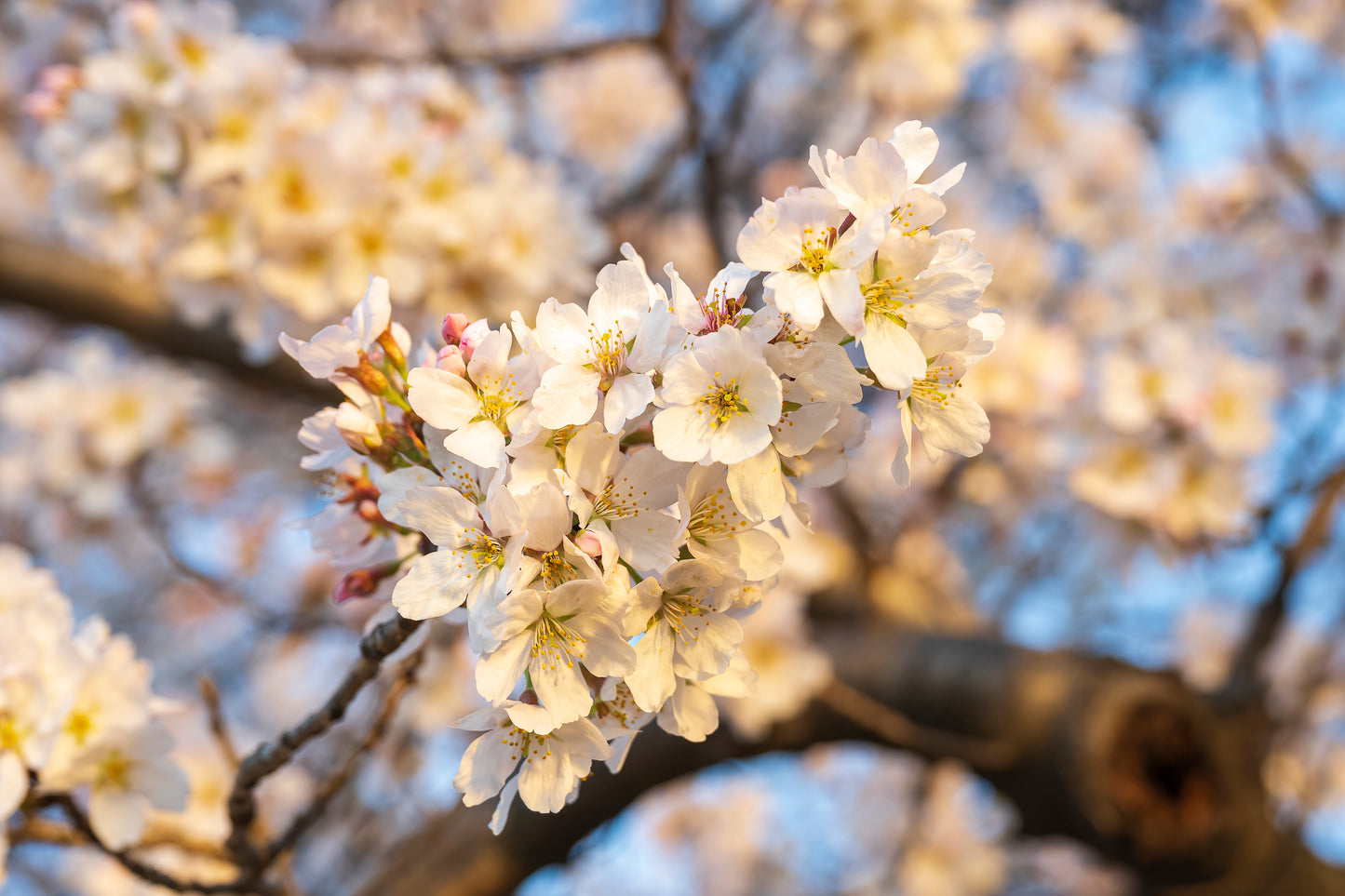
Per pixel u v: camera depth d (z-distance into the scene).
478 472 1.36
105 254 3.50
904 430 1.31
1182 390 4.03
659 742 3.86
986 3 7.06
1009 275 6.14
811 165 1.31
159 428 4.94
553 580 1.29
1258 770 3.79
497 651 1.25
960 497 5.62
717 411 1.26
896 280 1.32
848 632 4.43
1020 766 3.84
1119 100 6.99
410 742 4.60
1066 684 3.84
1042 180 6.50
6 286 4.03
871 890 6.47
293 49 4.36
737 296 1.34
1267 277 4.88
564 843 3.78
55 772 1.79
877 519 6.20
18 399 4.99
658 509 1.32
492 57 4.27
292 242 3.30
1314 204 5.05
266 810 4.45
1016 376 4.45
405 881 3.64
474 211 3.50
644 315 1.35
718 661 1.31
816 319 1.23
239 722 6.56
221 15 3.30
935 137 1.40
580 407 1.29
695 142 4.41
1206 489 4.03
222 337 4.26
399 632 1.49
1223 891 3.66
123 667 1.90
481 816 3.78
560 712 1.26
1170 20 7.03
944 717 3.94
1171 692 3.82
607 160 7.59
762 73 5.96
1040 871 6.99
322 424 1.64
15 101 6.10
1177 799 3.64
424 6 6.68
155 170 3.26
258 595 6.19
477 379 1.35
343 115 3.48
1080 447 4.23
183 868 3.28
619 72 7.48
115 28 3.26
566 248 3.81
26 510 5.43
